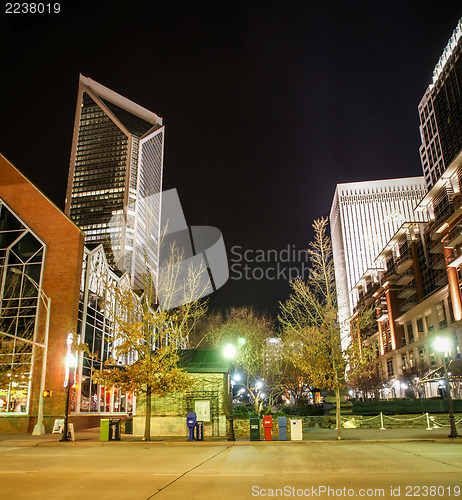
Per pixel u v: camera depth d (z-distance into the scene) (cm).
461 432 2519
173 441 2269
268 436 2278
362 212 18388
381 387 7206
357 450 1831
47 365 3111
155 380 2406
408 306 7512
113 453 1861
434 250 6375
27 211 3466
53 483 1140
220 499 937
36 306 3238
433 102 12512
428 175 12850
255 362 4300
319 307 2666
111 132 19725
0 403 3072
